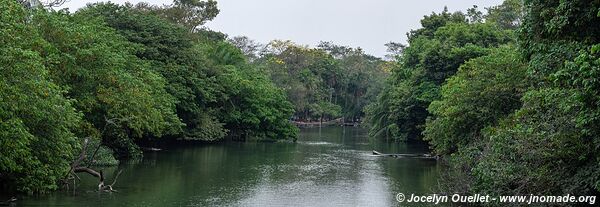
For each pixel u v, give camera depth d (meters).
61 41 24.14
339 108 101.31
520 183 15.23
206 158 34.88
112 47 30.19
